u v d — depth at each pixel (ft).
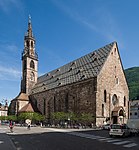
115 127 122.01
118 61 254.68
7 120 374.63
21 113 329.31
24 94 387.55
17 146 79.15
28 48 412.98
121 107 233.14
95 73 234.58
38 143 89.20
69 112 260.62
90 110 226.79
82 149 71.92
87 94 235.61
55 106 298.97
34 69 414.41
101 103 225.35
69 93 268.41
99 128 201.05
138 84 520.01
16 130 183.73
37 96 358.43
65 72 321.52
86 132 156.46
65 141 96.84
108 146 80.23
